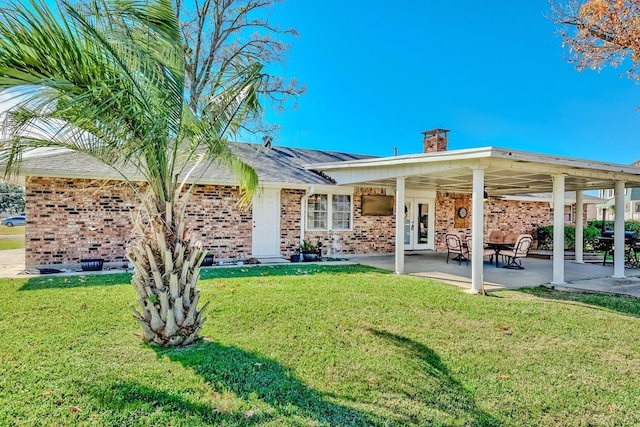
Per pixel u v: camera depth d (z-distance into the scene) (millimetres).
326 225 14047
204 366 3984
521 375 3967
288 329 5227
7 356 4152
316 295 7164
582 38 10242
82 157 10773
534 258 15133
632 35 9133
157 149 4168
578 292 8133
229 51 16766
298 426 2984
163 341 4504
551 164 8273
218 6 16672
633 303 7031
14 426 2895
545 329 5406
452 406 3346
